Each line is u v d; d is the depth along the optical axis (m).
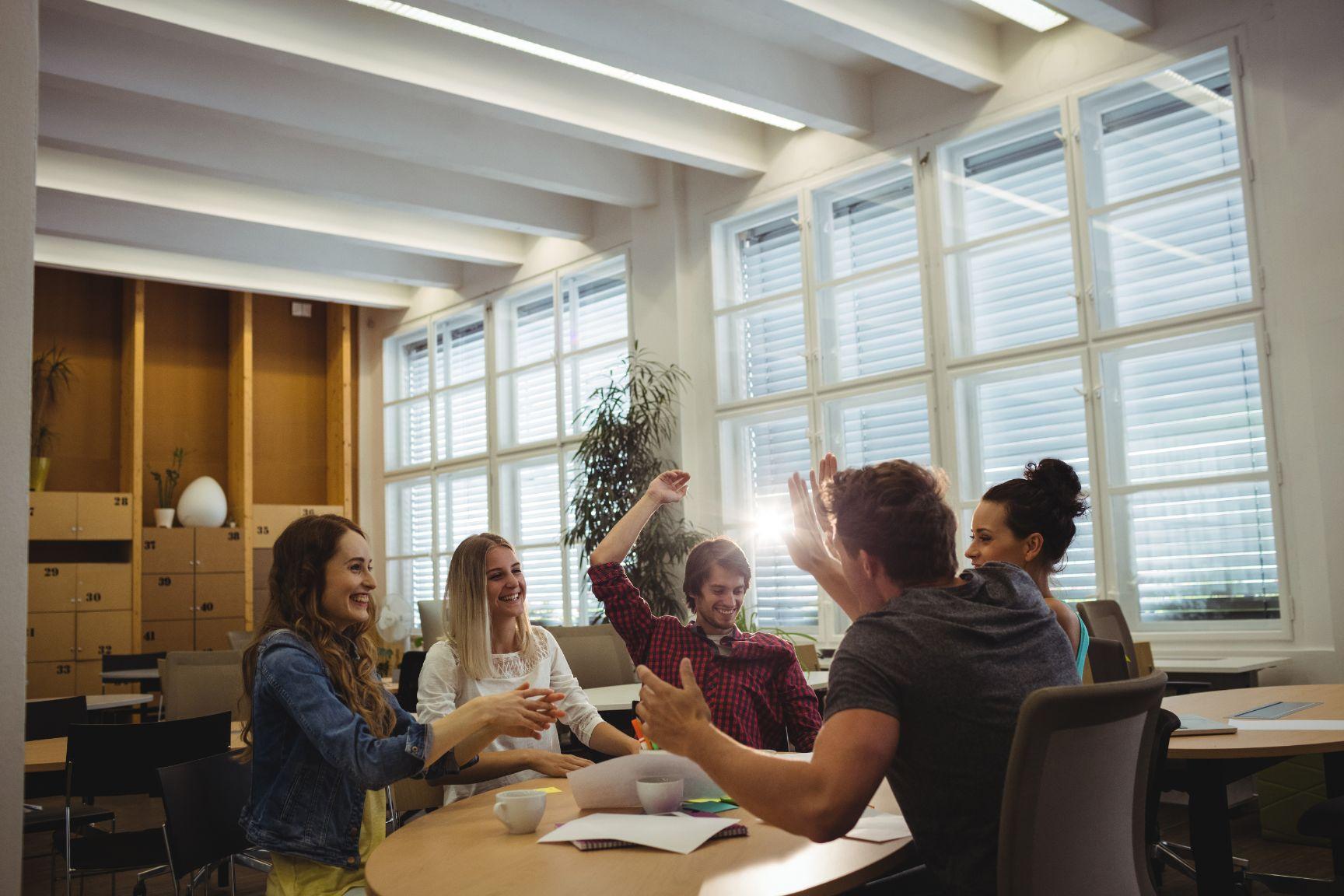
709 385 7.95
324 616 2.19
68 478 10.28
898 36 5.88
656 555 7.49
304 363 11.83
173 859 2.29
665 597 7.48
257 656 2.13
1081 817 1.49
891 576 1.71
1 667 1.66
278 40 5.63
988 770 1.50
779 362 7.65
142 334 10.36
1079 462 6.10
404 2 5.22
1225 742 2.37
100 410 10.52
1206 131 5.65
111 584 9.68
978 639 1.56
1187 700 3.29
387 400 11.56
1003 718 1.51
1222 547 5.54
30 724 4.79
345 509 11.34
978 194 6.62
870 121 7.04
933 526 1.69
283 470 11.57
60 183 7.65
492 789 2.55
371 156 7.91
